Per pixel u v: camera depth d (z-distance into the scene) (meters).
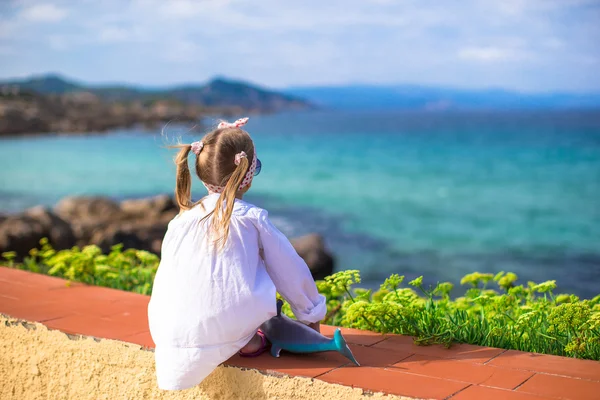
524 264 16.33
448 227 22.27
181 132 2.96
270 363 2.71
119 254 5.59
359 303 3.28
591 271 15.38
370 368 2.67
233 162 2.79
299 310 2.90
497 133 89.31
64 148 66.00
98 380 3.04
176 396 2.83
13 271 4.64
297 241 14.41
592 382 2.51
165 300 2.71
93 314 3.45
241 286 2.66
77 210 17.12
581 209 26.20
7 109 86.56
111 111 111.12
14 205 28.22
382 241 19.69
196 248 2.72
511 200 29.34
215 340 2.63
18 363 3.35
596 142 68.44
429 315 3.44
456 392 2.39
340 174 41.34
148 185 36.91
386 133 92.69
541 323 3.58
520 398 2.34
